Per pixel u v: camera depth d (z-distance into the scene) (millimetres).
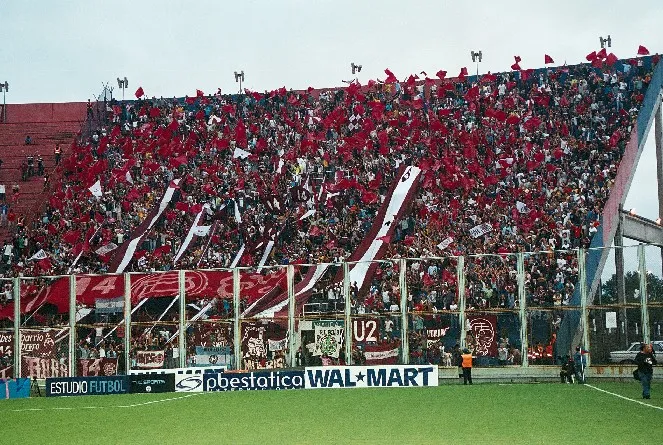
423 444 20156
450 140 64250
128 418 28812
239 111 71250
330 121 66938
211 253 56875
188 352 43469
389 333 42438
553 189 56875
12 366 43469
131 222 61094
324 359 42031
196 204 60094
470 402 31609
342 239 56062
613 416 25531
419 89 70938
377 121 67125
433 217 55875
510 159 59719
